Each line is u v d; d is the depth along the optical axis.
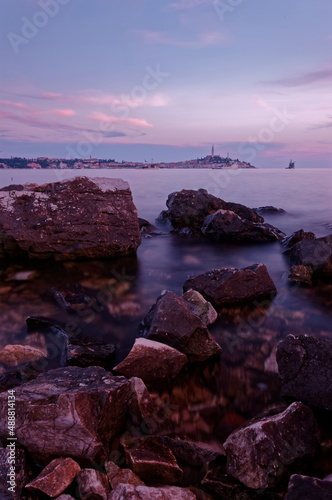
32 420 2.85
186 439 3.10
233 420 3.43
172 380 4.04
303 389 3.49
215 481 2.66
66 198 8.41
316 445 2.92
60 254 8.23
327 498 2.22
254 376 4.12
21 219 8.02
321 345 3.60
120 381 3.33
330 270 7.27
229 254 9.36
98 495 2.45
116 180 9.14
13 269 7.77
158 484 2.71
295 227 13.06
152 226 12.45
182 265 8.36
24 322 5.37
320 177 48.06
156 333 4.38
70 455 2.78
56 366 4.21
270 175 56.09
